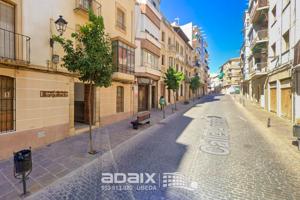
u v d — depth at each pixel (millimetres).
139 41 17578
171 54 27578
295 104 13008
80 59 6824
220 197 4543
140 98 19938
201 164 6469
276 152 7676
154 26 20562
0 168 6008
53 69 8664
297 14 12656
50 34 8578
